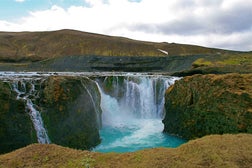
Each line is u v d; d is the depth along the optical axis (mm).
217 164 10109
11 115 18328
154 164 10406
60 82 21875
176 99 27094
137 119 34656
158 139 25156
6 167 10844
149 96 36469
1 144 17078
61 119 20641
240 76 22844
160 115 35531
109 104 34719
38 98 21141
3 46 131250
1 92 18672
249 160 10461
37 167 10797
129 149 22188
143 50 138875
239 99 20578
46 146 12703
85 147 21547
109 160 11297
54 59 98000
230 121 20750
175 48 145250
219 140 12398
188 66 83125
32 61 109125
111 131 28188
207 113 22828
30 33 161000
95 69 86938
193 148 11594
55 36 153375
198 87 24547
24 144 18047
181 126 25641
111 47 140750
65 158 11547
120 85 36844
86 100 24141
